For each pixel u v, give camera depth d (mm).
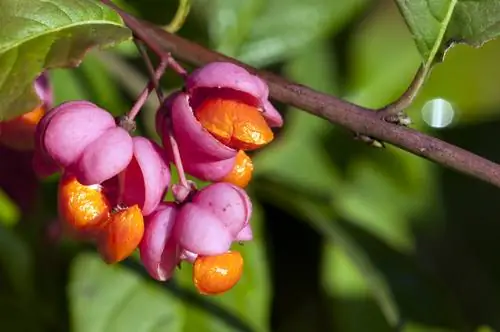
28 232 277
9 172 277
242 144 219
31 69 218
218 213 218
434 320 281
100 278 265
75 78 275
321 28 294
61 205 219
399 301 282
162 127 220
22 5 221
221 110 218
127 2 279
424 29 230
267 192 288
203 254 216
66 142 215
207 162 221
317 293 292
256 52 290
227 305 268
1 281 281
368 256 286
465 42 229
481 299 294
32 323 280
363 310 282
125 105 282
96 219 219
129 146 216
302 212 285
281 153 287
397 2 231
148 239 218
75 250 276
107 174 214
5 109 216
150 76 225
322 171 293
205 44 285
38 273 280
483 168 221
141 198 220
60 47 219
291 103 229
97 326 263
